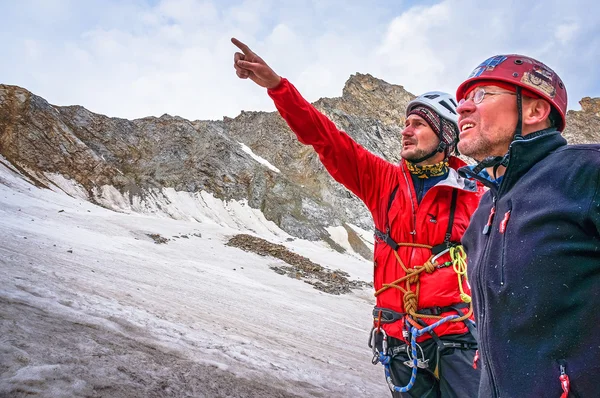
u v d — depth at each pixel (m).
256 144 84.56
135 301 6.12
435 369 2.50
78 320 3.75
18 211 28.09
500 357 1.38
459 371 2.37
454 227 2.56
